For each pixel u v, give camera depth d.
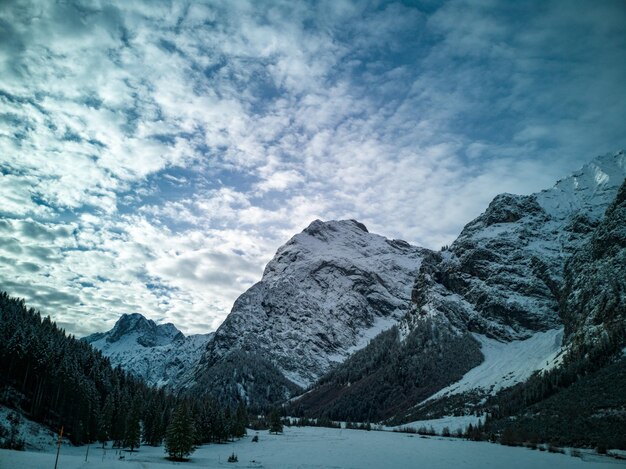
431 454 164.88
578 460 141.25
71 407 173.12
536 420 187.25
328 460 158.12
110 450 169.00
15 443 139.25
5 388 166.75
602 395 177.75
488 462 146.12
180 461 151.75
